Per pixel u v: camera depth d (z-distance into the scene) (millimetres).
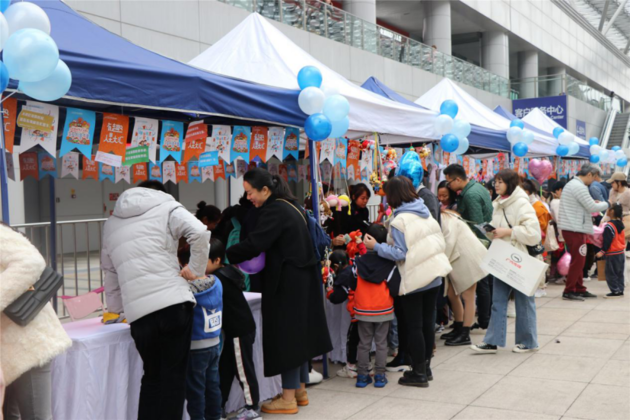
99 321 3953
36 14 2961
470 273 5965
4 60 2787
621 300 8406
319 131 4691
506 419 4129
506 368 5383
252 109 4352
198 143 4281
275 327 4207
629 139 30750
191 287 3680
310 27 14570
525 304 5863
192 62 5953
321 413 4375
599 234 9172
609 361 5453
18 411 3146
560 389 4727
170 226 3439
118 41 3939
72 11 3967
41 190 14367
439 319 6863
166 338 3393
